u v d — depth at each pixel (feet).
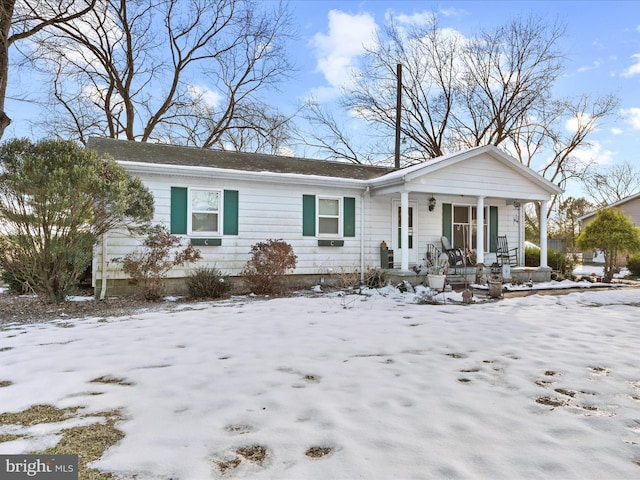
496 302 28.99
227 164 37.45
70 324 20.71
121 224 28.25
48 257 24.72
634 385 12.01
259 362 14.10
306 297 30.89
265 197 36.24
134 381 12.19
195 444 8.30
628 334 18.61
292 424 9.23
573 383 12.13
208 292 30.35
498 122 77.41
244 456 7.86
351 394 11.09
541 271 42.75
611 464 7.55
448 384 11.93
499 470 7.31
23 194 22.91
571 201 118.32
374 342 16.97
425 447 8.14
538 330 19.34
